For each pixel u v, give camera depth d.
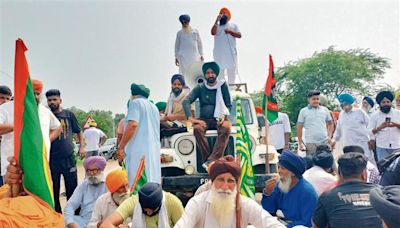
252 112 8.96
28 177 3.83
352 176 4.12
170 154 8.01
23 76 3.82
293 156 4.93
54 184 7.40
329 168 5.71
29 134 3.83
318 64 46.16
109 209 5.23
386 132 9.07
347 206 3.91
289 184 4.96
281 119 10.84
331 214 3.98
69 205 5.85
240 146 6.23
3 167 6.00
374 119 9.23
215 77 8.01
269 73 7.98
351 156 4.15
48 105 7.46
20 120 3.82
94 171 5.90
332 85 45.81
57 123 6.49
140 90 6.36
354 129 9.46
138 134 6.17
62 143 7.42
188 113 7.92
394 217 2.44
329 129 9.97
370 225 3.81
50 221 3.65
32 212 3.59
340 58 45.47
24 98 3.83
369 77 45.66
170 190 7.87
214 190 3.95
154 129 6.32
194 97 8.07
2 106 5.97
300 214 4.91
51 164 7.33
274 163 8.14
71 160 7.54
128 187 5.76
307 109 9.88
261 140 9.16
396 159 4.92
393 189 2.62
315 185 5.45
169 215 4.48
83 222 5.84
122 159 6.34
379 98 9.16
